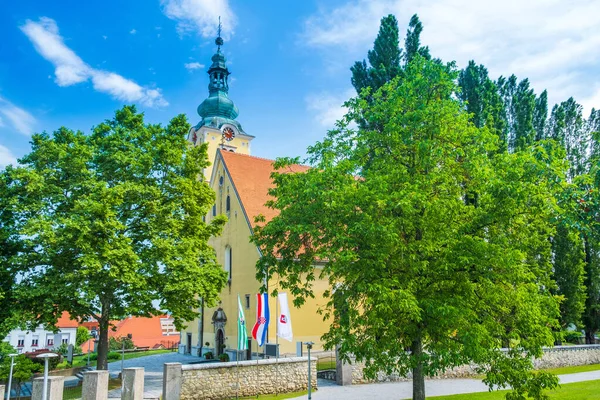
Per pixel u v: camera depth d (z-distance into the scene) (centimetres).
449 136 1794
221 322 3988
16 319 2366
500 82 4522
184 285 2564
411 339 1661
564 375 2725
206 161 3108
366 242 1584
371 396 2159
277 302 3409
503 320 1723
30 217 2522
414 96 1817
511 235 1716
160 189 2825
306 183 1666
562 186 1534
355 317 1605
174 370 2009
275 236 1827
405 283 1559
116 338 6544
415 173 1773
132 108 2988
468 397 2034
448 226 1656
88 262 2262
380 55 3925
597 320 4022
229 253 4125
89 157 2625
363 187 1543
